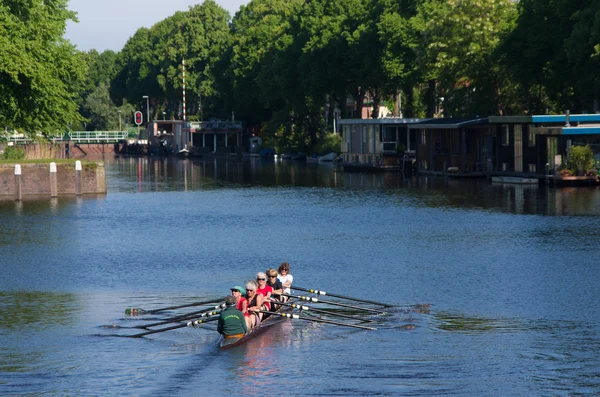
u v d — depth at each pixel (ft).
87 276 439.22
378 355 285.43
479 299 372.58
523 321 331.16
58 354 290.35
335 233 592.19
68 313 352.90
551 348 291.79
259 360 281.33
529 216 648.79
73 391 253.65
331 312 345.51
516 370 266.98
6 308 363.35
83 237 588.91
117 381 262.06
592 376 261.03
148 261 486.38
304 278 427.33
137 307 364.99
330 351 290.97
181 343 303.07
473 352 287.69
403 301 371.76
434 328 321.73
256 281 330.34
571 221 614.34
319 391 249.34
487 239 543.80
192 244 552.00
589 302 362.74
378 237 566.77
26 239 579.89
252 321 311.06
